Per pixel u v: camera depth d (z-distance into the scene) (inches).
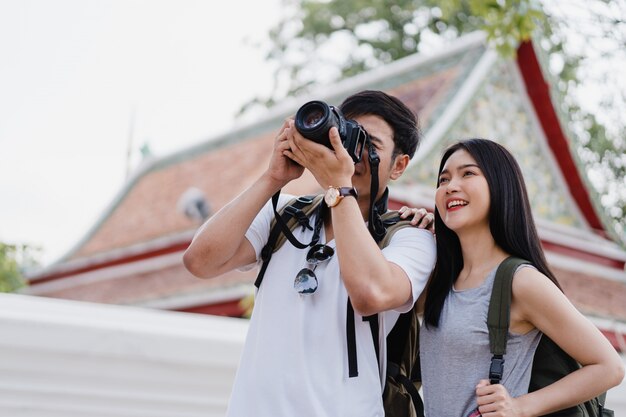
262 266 87.8
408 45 717.9
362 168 87.3
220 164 470.6
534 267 84.9
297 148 80.7
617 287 372.2
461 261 91.4
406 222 89.4
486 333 83.7
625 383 150.3
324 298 82.1
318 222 86.9
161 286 380.8
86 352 122.5
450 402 85.0
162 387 128.6
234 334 137.1
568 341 81.2
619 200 394.9
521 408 79.2
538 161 373.7
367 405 80.0
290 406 78.2
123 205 518.3
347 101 91.1
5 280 460.1
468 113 338.3
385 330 87.4
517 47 352.2
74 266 450.9
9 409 118.6
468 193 88.6
